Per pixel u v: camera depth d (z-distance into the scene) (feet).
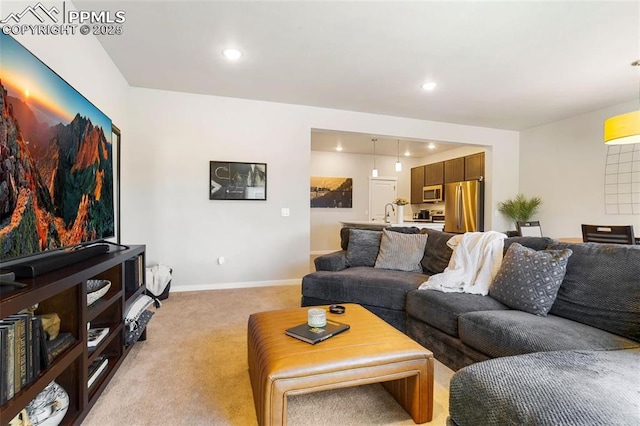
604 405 3.00
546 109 14.38
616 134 8.27
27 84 4.44
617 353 4.30
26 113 4.42
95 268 5.28
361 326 5.76
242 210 13.67
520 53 9.28
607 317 5.48
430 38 8.52
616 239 9.17
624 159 13.42
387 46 8.97
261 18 7.69
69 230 5.76
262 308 10.84
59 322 4.75
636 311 5.16
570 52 9.21
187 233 13.02
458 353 6.56
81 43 7.75
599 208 14.30
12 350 3.45
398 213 17.84
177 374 6.48
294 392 4.35
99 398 5.61
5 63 3.98
